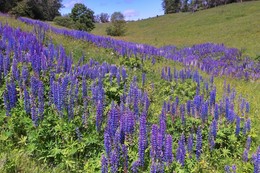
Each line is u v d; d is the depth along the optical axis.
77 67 9.05
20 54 8.72
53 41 14.20
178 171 5.42
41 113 5.97
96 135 5.86
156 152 5.32
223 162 6.53
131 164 5.21
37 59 8.16
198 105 7.66
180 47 32.38
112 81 8.89
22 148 5.56
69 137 5.82
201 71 16.88
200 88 11.08
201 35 47.75
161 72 12.58
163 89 10.23
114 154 4.95
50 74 7.87
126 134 5.53
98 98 6.72
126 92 8.28
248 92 13.05
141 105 7.56
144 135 5.22
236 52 25.77
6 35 11.06
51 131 5.92
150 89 9.53
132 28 78.75
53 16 76.69
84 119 6.04
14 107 6.29
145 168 5.38
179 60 19.19
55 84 6.32
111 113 5.54
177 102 7.61
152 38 49.72
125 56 13.92
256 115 9.47
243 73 16.77
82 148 5.61
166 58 18.45
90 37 17.55
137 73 11.65
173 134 6.90
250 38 39.03
